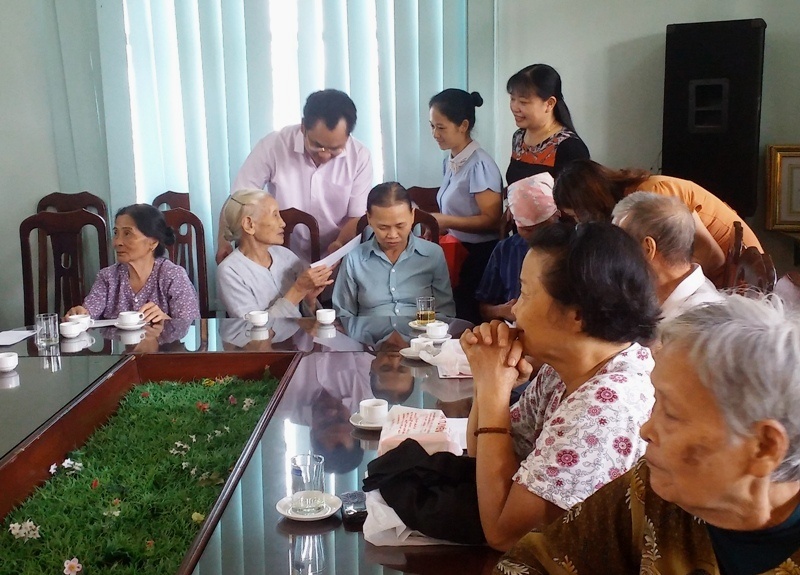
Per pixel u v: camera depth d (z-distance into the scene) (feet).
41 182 13.15
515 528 3.63
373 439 5.19
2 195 13.16
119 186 12.98
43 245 11.41
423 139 12.80
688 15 12.80
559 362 3.93
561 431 3.66
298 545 3.79
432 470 4.03
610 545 3.12
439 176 12.88
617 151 13.28
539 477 3.60
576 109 13.21
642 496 2.98
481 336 4.12
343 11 12.46
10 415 5.76
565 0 12.85
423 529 3.81
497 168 11.71
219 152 12.83
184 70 12.62
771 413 2.31
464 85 12.74
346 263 9.99
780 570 2.53
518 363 4.12
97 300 9.48
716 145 12.45
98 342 8.00
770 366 2.30
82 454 5.64
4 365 6.97
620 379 3.71
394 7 12.34
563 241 3.77
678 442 2.47
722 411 2.37
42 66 12.80
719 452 2.41
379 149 12.91
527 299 3.87
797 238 12.64
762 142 13.12
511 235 10.71
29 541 4.35
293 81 12.71
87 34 12.57
